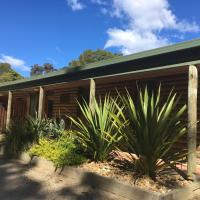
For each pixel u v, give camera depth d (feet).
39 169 25.23
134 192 17.81
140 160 19.06
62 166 23.35
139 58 24.90
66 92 43.96
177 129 18.80
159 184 18.35
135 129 19.06
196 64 20.68
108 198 18.33
